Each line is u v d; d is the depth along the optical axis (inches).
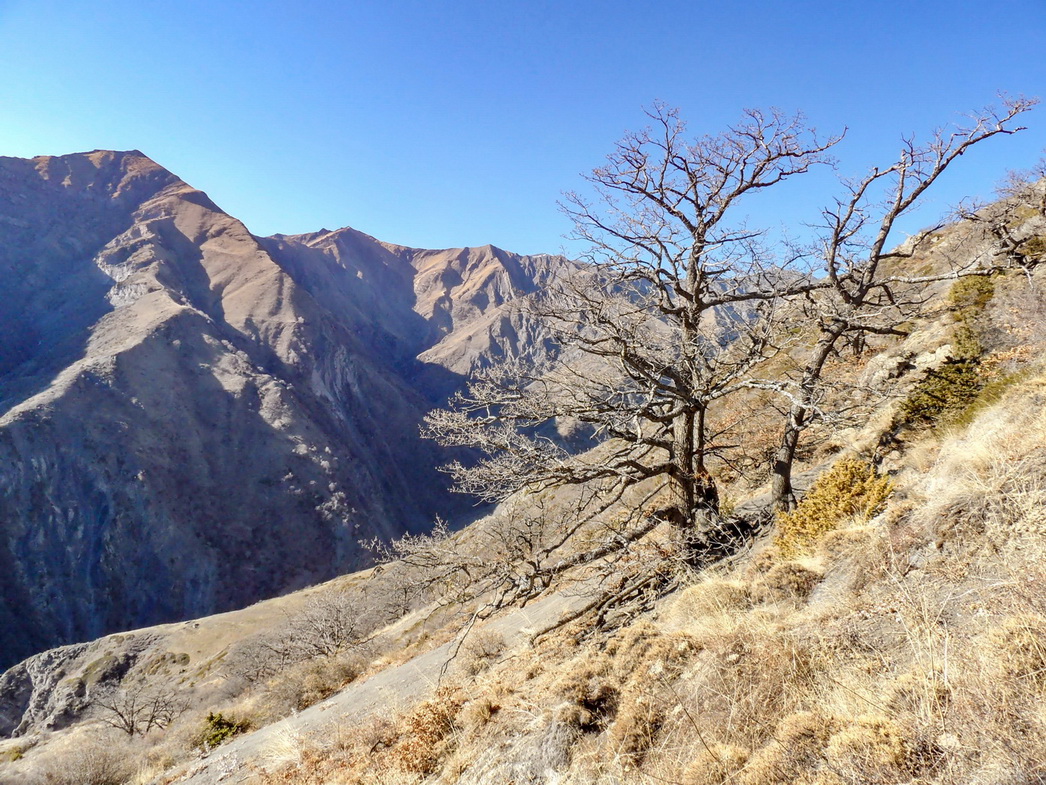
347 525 5083.7
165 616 4101.9
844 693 139.6
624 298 362.6
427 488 6865.2
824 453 458.3
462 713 252.7
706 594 236.4
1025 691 108.3
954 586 157.2
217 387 5762.8
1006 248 437.7
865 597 178.9
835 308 381.7
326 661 756.0
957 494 200.2
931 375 406.9
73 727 1628.9
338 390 7362.2
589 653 242.2
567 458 365.7
